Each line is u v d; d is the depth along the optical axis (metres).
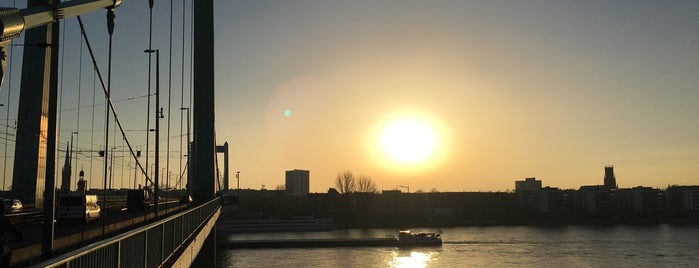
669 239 145.25
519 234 163.00
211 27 74.19
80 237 24.72
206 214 42.28
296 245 125.50
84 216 37.09
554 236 155.75
